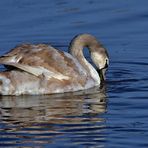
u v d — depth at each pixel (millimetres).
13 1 26906
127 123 15070
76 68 17953
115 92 17672
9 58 17297
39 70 17375
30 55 17406
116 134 14352
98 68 19188
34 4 26531
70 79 17797
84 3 26594
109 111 16016
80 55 18828
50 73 17516
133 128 14727
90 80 18234
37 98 17188
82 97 17297
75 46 18891
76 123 15086
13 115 15758
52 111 16031
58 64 17672
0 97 17266
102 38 23062
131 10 25625
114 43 22578
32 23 24406
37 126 14898
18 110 16156
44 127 14820
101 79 18812
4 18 24953
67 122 15172
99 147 13625
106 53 19188
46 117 15547
